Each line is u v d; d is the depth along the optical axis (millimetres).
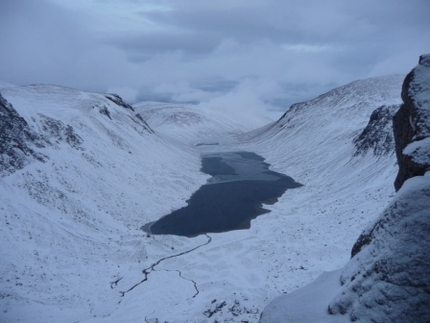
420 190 10836
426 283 9289
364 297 10297
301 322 11438
